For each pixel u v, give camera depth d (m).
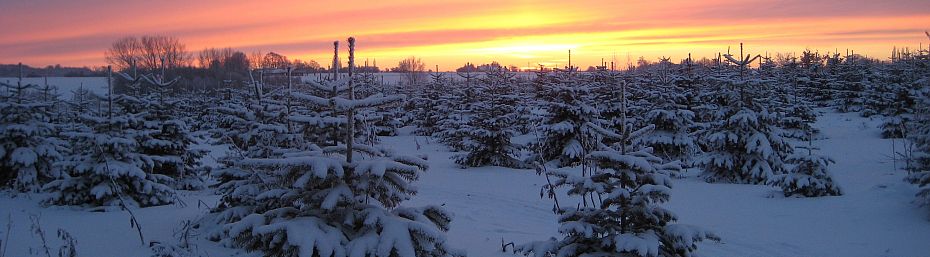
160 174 13.35
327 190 5.59
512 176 18.06
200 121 34.75
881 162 18.81
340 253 5.15
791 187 13.16
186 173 15.27
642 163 5.46
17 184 13.85
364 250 5.18
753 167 16.06
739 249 8.80
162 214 11.06
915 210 11.05
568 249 5.70
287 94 9.75
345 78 5.84
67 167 11.89
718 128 16.95
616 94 23.19
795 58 50.69
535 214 11.82
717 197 13.70
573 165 20.25
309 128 7.68
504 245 8.32
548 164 21.33
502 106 21.36
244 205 8.59
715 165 16.95
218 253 7.83
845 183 14.77
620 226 5.82
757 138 15.83
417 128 39.50
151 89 17.64
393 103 5.57
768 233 9.84
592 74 27.06
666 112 20.11
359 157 6.03
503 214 11.73
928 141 11.30
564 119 21.58
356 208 5.72
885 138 27.66
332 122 6.12
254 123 10.34
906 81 31.44
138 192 12.02
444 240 5.47
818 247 8.91
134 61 14.72
